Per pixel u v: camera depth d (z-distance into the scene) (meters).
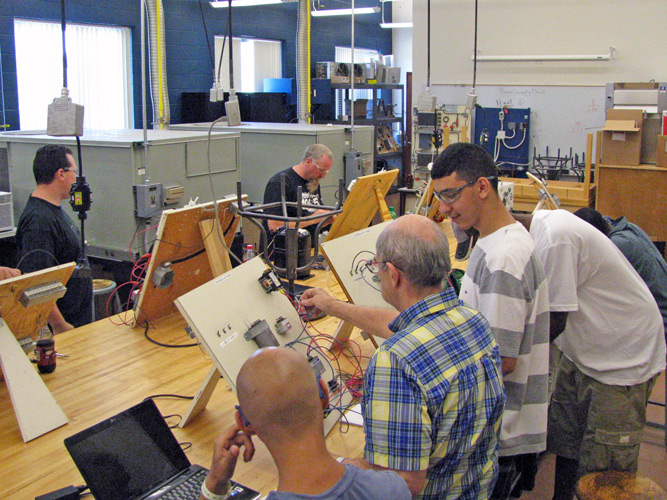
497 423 1.24
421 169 5.32
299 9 6.37
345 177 5.20
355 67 7.87
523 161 6.12
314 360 1.81
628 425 1.98
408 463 1.06
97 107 6.40
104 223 3.80
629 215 5.01
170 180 3.90
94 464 1.34
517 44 6.22
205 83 7.77
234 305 1.72
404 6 11.36
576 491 1.85
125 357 2.13
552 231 1.83
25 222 2.80
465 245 2.30
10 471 1.50
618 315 1.92
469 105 4.20
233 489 1.41
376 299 2.16
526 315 1.58
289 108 7.68
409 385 1.09
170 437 1.50
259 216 2.03
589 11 5.87
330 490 0.93
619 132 4.90
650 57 5.72
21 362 1.68
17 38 5.61
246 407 0.95
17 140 3.96
